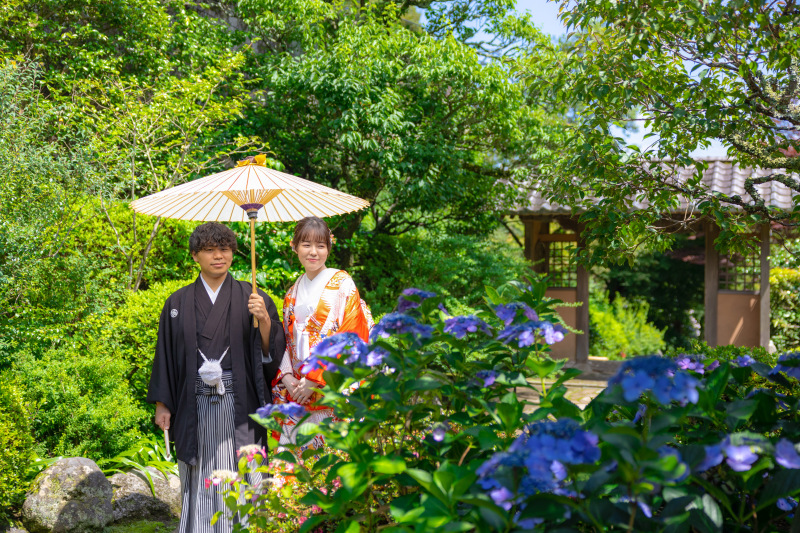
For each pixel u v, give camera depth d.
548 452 1.12
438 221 9.12
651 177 3.25
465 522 1.23
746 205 3.08
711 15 2.37
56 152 4.59
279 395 2.77
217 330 2.55
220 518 2.45
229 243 2.58
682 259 15.08
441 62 7.03
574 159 3.22
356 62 6.85
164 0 7.62
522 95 7.59
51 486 3.06
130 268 5.03
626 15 2.65
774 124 2.97
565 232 10.11
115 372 3.94
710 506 1.33
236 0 8.41
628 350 11.59
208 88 6.12
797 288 9.45
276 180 2.72
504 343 1.70
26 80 4.72
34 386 3.57
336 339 1.57
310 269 2.78
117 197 5.31
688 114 2.86
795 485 1.25
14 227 3.82
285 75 7.04
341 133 6.96
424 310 1.79
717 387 1.54
